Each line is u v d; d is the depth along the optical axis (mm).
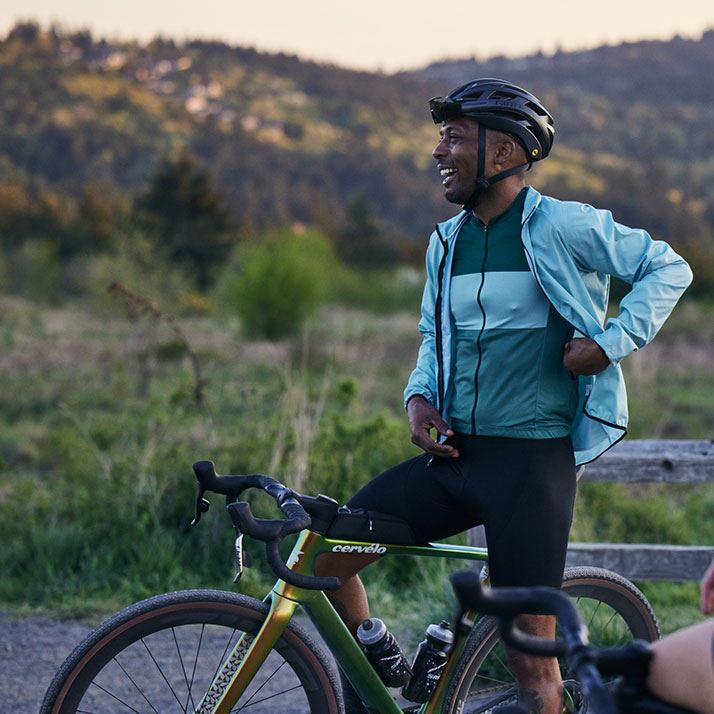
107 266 22906
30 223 70125
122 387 14477
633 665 1978
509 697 3160
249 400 7934
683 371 18172
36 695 4242
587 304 2820
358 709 3023
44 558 5820
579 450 2930
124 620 2695
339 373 16172
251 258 22219
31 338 21906
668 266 2814
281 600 2762
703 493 8578
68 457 8758
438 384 2969
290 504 2646
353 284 32875
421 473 2934
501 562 2795
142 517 6184
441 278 2982
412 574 5695
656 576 4578
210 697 2775
